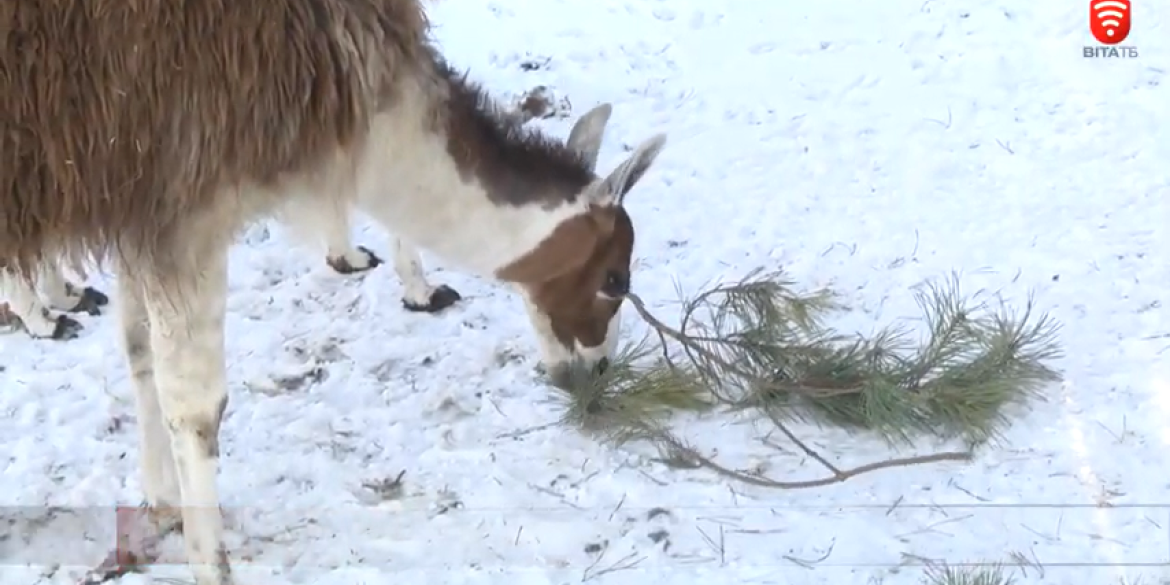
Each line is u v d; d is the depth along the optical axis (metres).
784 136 8.09
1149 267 6.83
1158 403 5.86
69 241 4.31
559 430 5.82
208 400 4.59
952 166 7.75
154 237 4.29
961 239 7.13
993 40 9.01
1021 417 5.79
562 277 5.36
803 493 5.40
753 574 4.96
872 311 6.59
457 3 9.46
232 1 4.08
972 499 5.34
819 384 5.74
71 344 6.36
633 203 7.46
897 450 5.67
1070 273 6.80
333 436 5.79
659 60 8.86
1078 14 9.26
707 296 6.14
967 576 4.72
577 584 4.92
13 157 4.02
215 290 4.47
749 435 5.79
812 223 7.32
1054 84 8.51
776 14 9.38
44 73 3.95
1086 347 6.24
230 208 4.37
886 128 8.13
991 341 5.80
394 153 4.73
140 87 4.04
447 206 4.97
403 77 4.60
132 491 5.44
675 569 5.00
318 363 6.31
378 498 5.43
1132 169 7.66
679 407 5.83
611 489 5.45
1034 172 7.66
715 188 7.61
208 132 4.15
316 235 4.84
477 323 6.68
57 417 5.85
